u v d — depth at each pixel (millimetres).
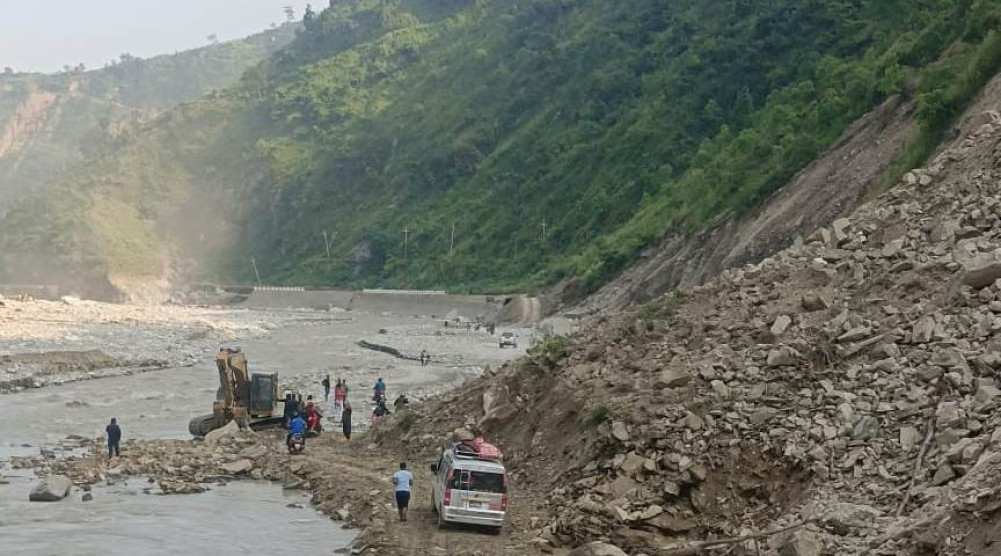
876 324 26203
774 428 24344
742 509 23312
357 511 29156
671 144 152125
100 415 51062
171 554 25734
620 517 23547
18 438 43906
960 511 17781
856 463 22203
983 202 29141
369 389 61844
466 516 25359
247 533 27656
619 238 125375
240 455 37031
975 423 21031
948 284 26375
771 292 30031
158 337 97875
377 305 168375
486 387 35969
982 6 69438
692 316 30844
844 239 31250
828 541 19641
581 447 27641
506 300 136375
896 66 75625
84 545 26578
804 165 82125
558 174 179125
